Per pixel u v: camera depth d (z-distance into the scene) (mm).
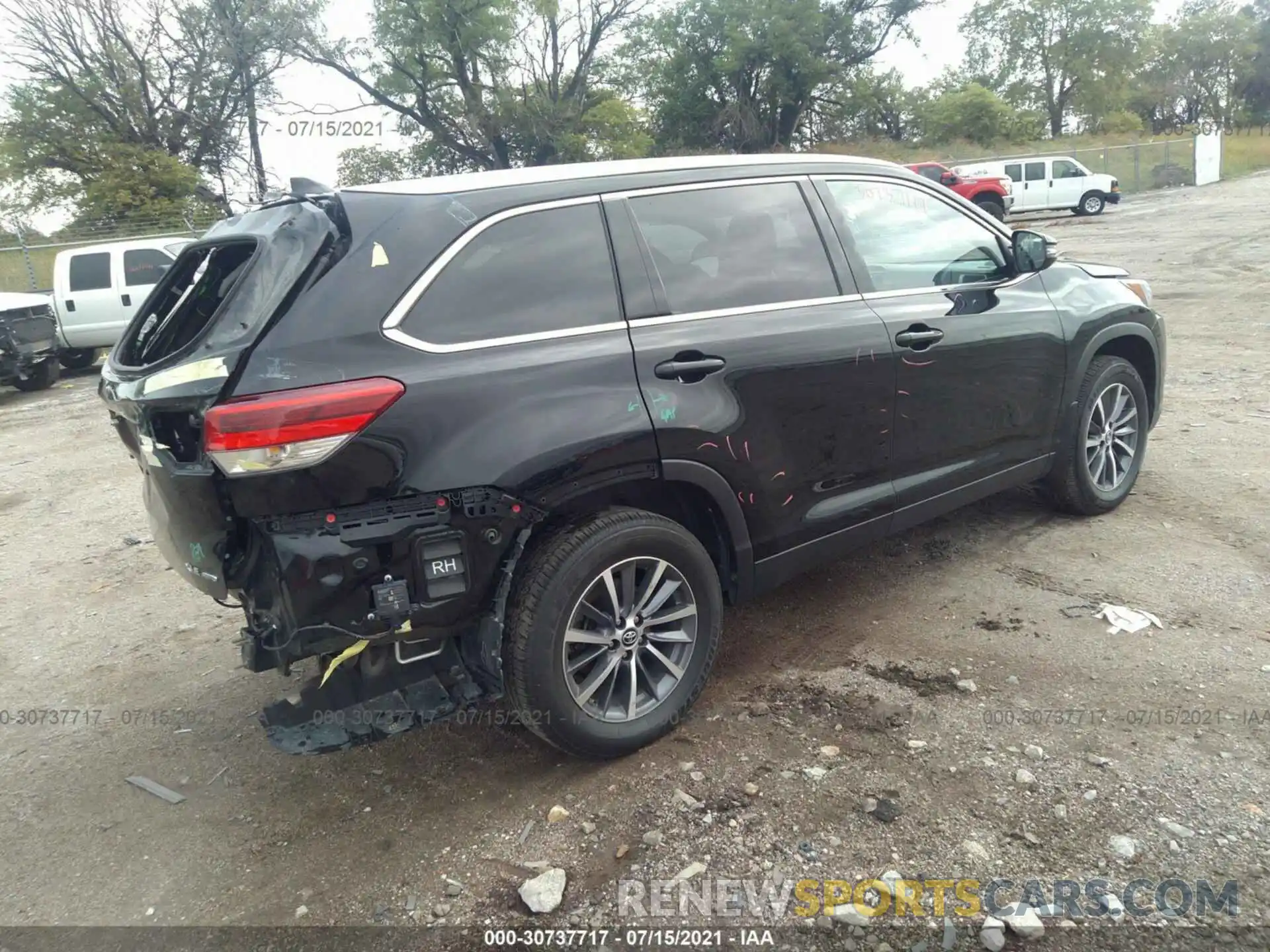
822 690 3430
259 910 2596
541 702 2877
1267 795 2664
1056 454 4527
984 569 4332
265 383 2520
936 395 3850
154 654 4277
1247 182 34812
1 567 5602
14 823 3092
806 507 3520
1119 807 2664
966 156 42719
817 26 38594
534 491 2807
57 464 8234
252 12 26734
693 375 3146
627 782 2992
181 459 2693
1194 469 5367
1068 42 55469
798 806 2799
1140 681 3277
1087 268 4934
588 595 2951
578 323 3018
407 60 32250
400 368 2666
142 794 3209
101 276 14172
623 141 35312
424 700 2867
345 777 3189
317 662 3273
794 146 43688
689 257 3324
